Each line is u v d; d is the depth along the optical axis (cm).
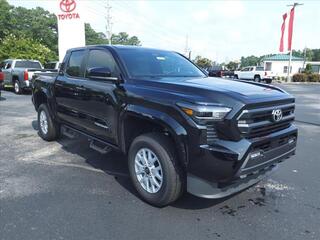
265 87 425
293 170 540
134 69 457
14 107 1202
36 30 6391
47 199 416
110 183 471
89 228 348
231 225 358
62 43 1622
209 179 347
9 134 762
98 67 471
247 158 340
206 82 418
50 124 669
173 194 379
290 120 417
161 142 377
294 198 428
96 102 485
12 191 438
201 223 361
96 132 502
